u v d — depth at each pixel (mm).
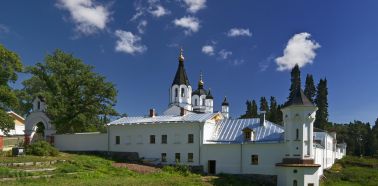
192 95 111500
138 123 66438
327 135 75438
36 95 73875
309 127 52250
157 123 64812
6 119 59031
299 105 52188
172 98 96188
